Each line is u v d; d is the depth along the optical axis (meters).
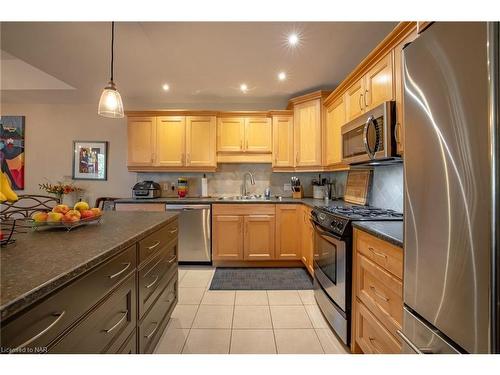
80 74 2.95
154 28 2.02
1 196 1.14
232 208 3.22
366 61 1.96
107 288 1.01
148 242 1.44
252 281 2.80
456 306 0.78
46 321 0.70
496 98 0.64
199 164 3.53
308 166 3.30
